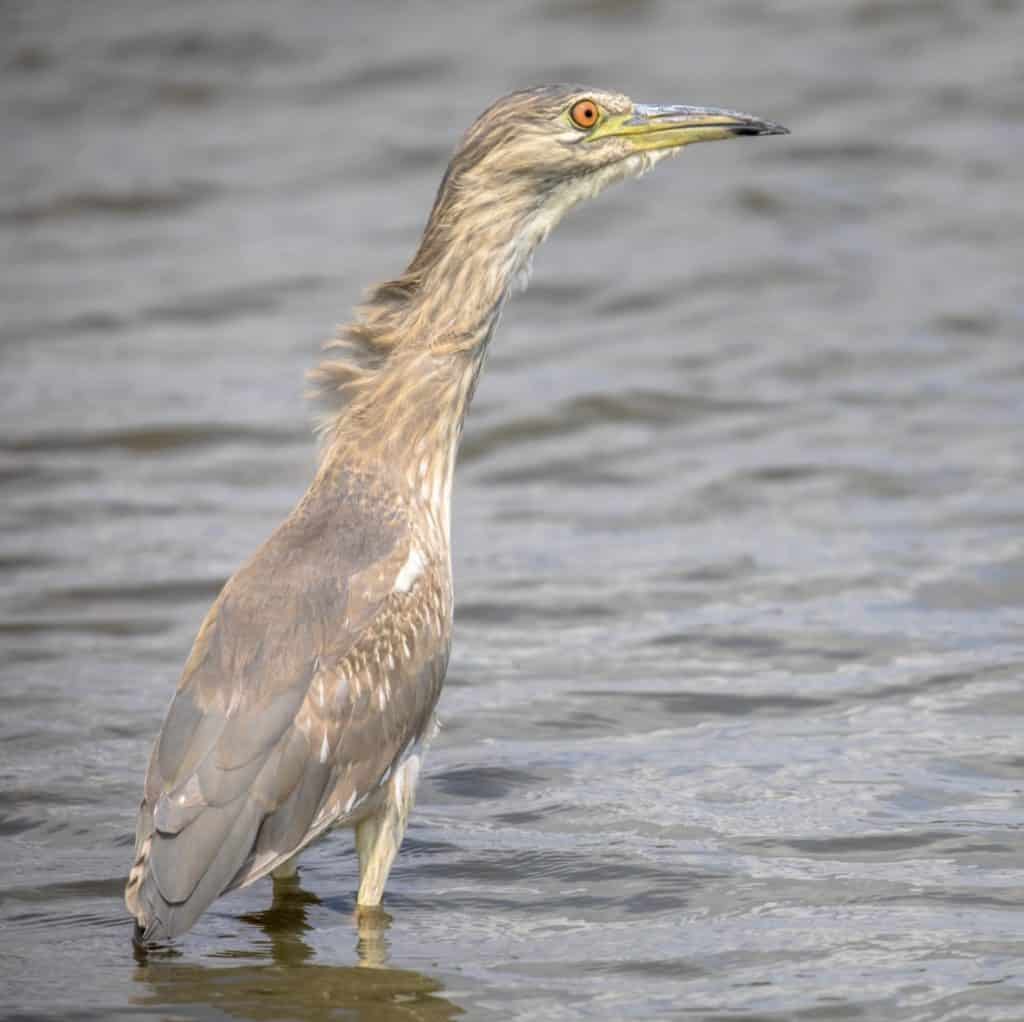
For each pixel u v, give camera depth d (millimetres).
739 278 23359
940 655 13086
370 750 9430
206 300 23453
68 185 28312
